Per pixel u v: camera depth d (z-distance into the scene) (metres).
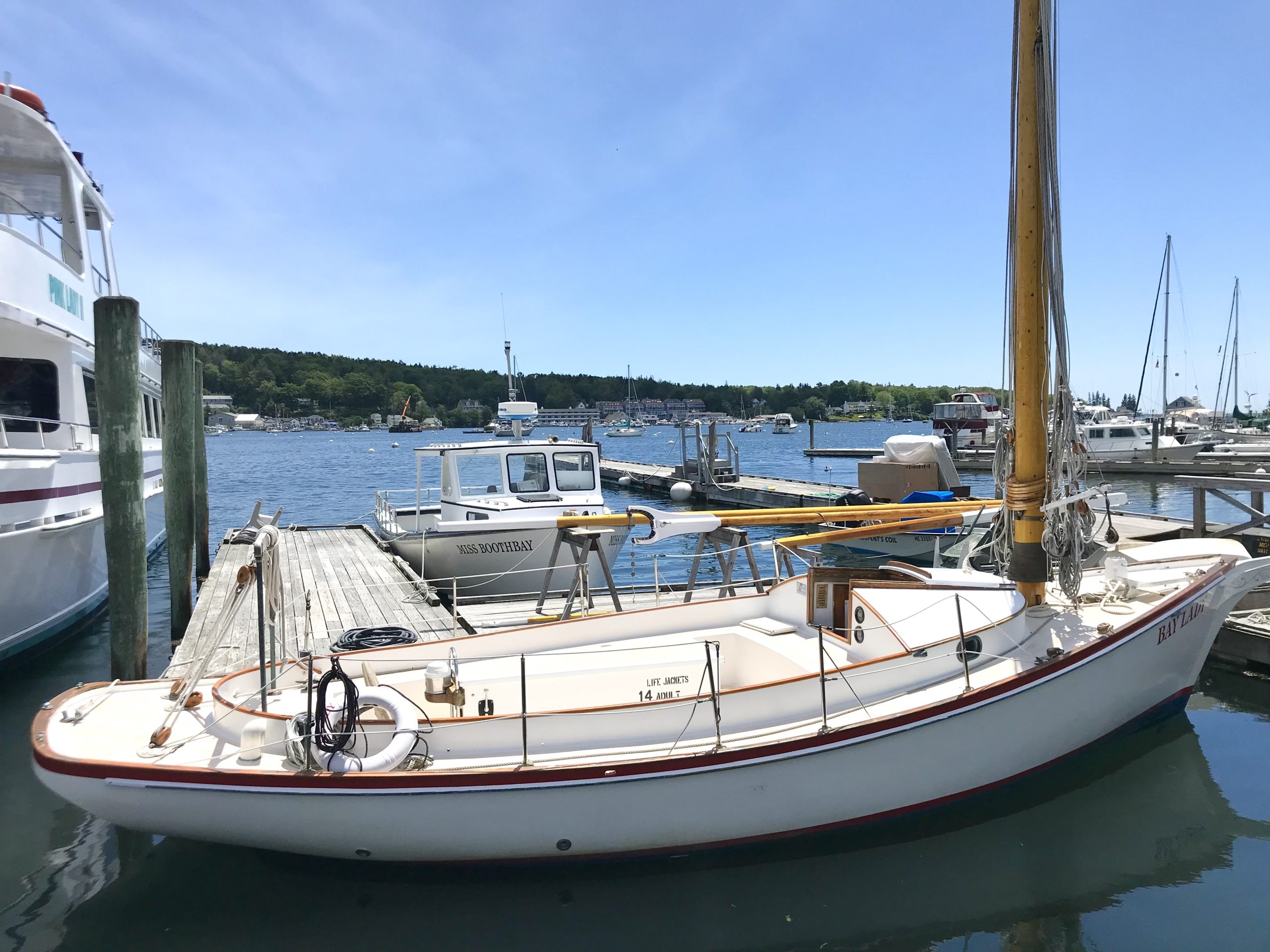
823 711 5.62
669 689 6.85
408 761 5.10
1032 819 6.30
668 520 8.99
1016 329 6.96
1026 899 5.31
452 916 5.11
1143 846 5.93
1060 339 6.80
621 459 61.72
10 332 10.97
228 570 14.16
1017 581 7.10
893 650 6.21
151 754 5.03
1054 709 6.32
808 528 22.12
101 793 4.83
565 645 7.14
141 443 8.63
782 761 5.41
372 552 15.88
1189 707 8.50
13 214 14.41
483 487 13.21
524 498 13.04
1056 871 5.62
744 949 4.83
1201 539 8.54
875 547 16.83
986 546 9.51
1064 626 6.98
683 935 4.93
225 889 5.35
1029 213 6.75
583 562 9.68
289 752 5.07
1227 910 5.19
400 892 5.30
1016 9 6.64
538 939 4.89
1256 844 5.94
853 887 5.41
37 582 9.98
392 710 5.21
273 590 5.87
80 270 12.56
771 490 27.59
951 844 5.93
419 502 13.22
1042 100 6.58
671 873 5.48
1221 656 9.71
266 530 5.65
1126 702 6.89
